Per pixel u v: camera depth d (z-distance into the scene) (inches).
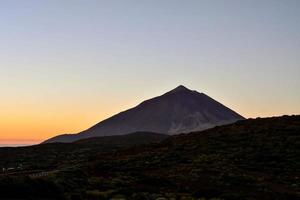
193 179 2306.8
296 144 3122.5
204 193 1953.7
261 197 1904.5
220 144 3405.5
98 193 1727.4
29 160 4296.3
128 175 2442.2
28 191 1523.1
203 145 3449.8
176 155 3164.4
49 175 1966.0
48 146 6141.7
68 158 4315.9
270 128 3722.9
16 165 3789.4
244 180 2283.5
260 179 2314.2
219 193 1959.9
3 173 2736.2
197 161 2881.4
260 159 2837.1
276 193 1996.8
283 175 2461.9
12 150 5472.4
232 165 2716.5
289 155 2874.0
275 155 2886.3
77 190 1749.5
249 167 2655.0
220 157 2962.6
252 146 3211.1
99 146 6353.3
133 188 1961.1
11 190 1497.3
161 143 3902.6
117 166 2891.2
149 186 2073.1
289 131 3558.1
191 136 3969.0
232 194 1915.6
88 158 3791.8
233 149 3181.6
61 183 1763.0
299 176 2428.6
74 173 2218.3
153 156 3218.5
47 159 4347.9
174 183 2187.5
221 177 2336.4
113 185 2011.6
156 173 2583.7
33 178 1611.7
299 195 1966.0
